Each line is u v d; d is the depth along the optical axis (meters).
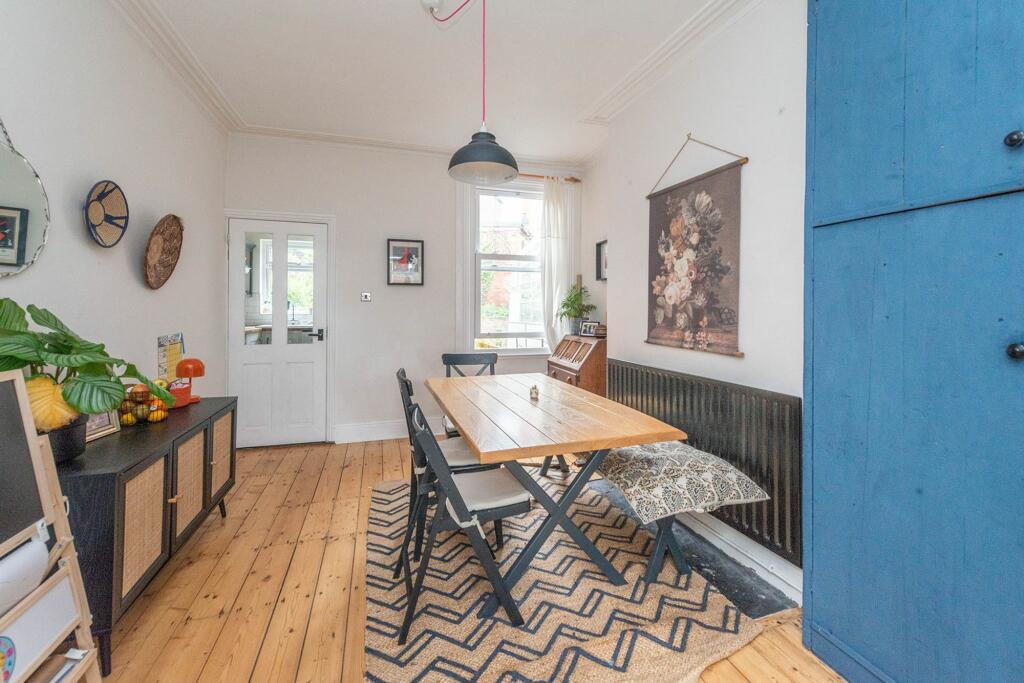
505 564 1.98
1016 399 0.97
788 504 1.74
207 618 1.63
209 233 3.21
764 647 1.50
